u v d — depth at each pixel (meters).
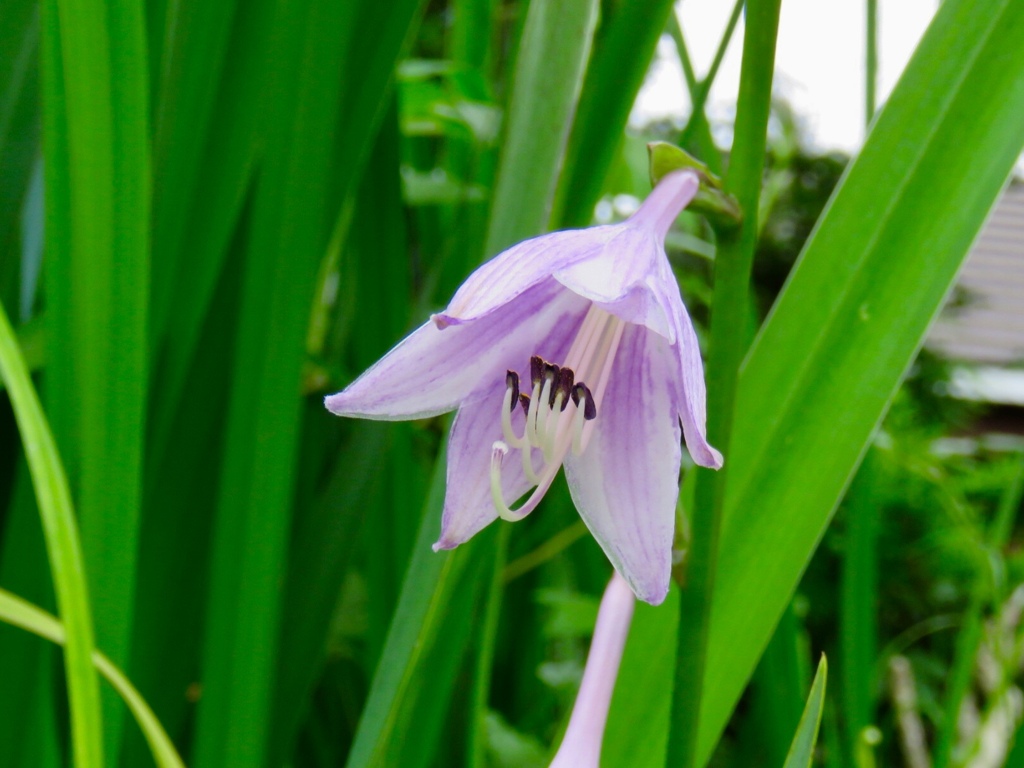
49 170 0.29
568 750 0.27
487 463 0.28
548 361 0.28
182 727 0.34
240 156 0.31
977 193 0.29
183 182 0.31
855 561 0.36
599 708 0.27
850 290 0.30
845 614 0.36
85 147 0.28
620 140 0.31
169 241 0.32
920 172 0.30
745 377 0.30
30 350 0.32
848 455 0.30
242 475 0.31
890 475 0.80
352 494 0.34
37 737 0.32
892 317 0.30
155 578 0.33
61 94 0.29
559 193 0.31
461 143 0.44
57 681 0.31
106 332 0.29
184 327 0.32
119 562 0.30
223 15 0.31
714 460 0.26
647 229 0.27
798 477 0.30
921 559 0.79
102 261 0.29
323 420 0.36
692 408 0.26
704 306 0.61
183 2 0.31
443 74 0.42
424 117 0.40
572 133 0.31
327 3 0.29
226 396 0.33
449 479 0.28
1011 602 0.51
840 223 0.30
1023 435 1.35
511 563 0.42
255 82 0.31
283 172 0.30
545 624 0.44
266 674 0.31
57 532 0.27
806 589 0.73
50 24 0.28
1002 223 1.82
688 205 0.27
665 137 0.61
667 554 0.27
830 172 1.16
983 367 1.45
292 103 0.30
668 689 0.31
